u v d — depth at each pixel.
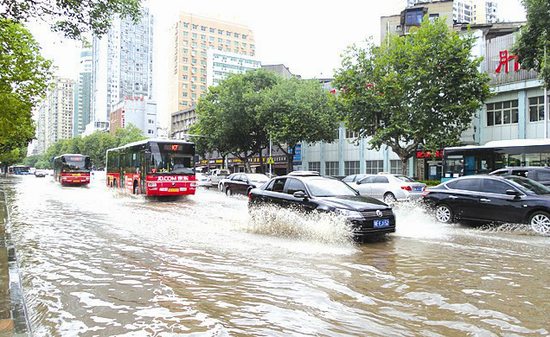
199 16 102.31
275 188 9.50
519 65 24.83
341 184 9.07
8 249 6.75
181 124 79.94
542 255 6.42
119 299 4.31
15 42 13.98
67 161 31.59
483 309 3.91
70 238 8.05
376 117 22.78
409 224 10.12
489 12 101.19
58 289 4.68
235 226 9.68
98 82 141.75
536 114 24.14
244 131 34.59
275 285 4.77
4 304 3.99
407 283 4.81
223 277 5.13
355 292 4.48
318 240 7.66
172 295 4.43
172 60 102.31
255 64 106.25
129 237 8.16
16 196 20.00
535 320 3.62
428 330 3.40
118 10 10.35
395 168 33.38
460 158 17.19
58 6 9.63
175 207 14.74
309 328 3.47
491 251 6.73
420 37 21.14
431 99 20.86
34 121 18.72
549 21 14.21
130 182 20.56
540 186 9.48
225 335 3.33
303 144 41.50
